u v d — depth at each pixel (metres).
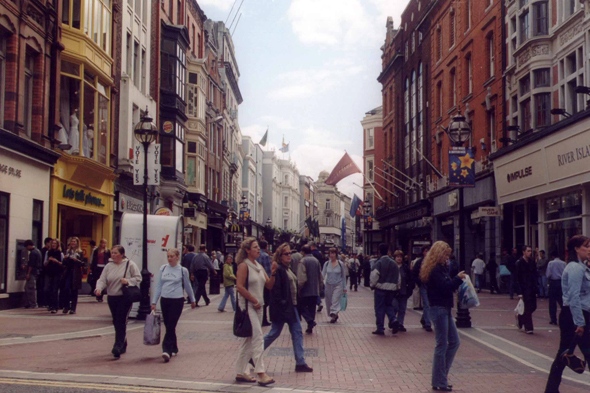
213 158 50.94
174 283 10.11
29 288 18.14
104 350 10.81
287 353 11.01
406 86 51.62
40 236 20.25
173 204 37.34
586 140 20.19
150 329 9.84
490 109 31.34
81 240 26.03
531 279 13.66
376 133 66.50
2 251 17.83
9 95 18.59
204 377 8.57
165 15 36.84
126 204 29.31
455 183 16.17
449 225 38.47
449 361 8.08
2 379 7.95
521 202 27.59
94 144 24.55
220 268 36.84
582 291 7.18
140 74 31.61
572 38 22.89
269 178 107.56
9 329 13.14
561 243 23.98
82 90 22.81
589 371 9.29
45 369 8.85
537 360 10.26
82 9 22.72
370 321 16.62
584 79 21.84
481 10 32.59
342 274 16.31
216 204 49.50
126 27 29.30
